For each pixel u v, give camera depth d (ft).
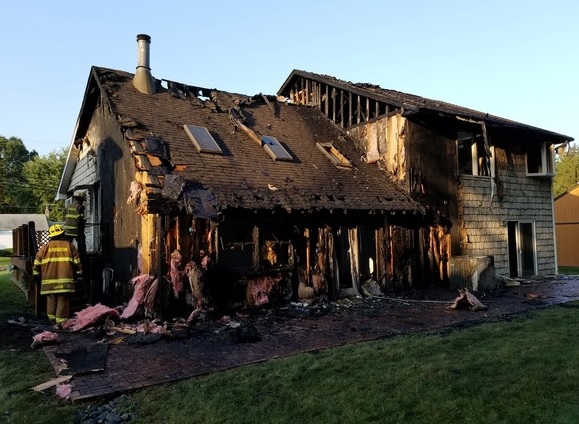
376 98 45.32
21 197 207.41
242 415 13.29
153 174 29.71
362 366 17.60
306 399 14.35
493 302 33.86
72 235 36.68
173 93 42.86
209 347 21.83
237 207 29.53
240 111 45.27
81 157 50.47
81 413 13.94
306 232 36.29
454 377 15.96
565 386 14.79
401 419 12.82
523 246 53.62
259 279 32.96
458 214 46.57
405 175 42.83
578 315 27.20
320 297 35.68
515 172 53.31
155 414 13.70
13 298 40.24
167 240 29.43
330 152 45.44
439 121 45.73
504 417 12.80
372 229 41.39
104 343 22.77
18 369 18.61
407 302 35.17
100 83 38.60
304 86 57.93
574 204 84.64
